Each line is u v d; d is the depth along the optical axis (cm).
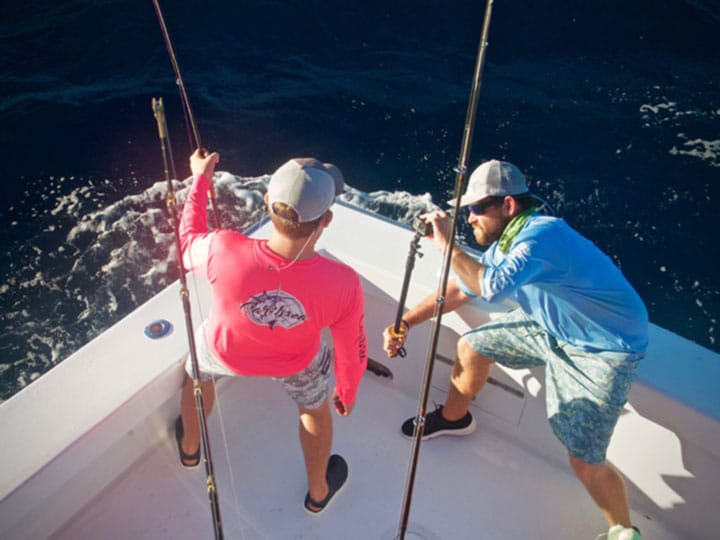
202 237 182
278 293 171
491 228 208
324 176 163
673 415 203
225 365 187
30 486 176
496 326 224
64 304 405
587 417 200
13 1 713
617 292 193
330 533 221
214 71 640
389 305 252
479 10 747
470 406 257
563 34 716
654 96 634
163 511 222
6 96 592
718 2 773
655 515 225
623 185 533
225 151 544
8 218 472
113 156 534
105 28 684
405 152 555
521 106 614
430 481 238
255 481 234
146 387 202
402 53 677
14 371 362
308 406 202
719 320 434
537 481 239
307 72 645
